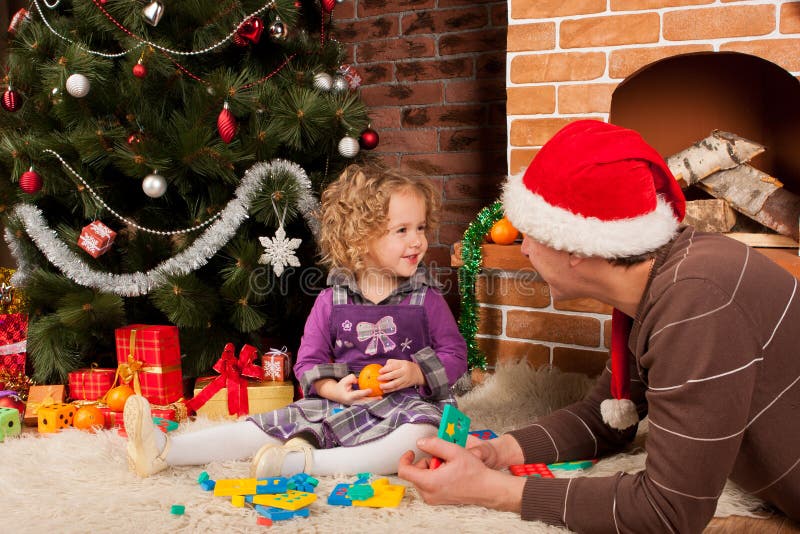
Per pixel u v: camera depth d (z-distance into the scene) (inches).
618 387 48.5
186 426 71.3
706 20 78.7
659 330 38.6
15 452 62.6
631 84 99.0
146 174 75.5
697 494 37.5
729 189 81.6
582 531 42.5
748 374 37.0
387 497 50.2
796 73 76.1
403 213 64.4
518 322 90.0
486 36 113.3
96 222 78.4
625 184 39.3
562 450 55.3
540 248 43.4
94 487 54.1
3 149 77.9
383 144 122.6
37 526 46.8
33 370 89.2
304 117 77.7
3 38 90.4
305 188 79.3
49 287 80.6
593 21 83.5
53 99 76.4
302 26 91.5
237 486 51.7
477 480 45.7
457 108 116.6
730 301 37.2
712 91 96.0
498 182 115.0
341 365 64.4
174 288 75.2
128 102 77.5
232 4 76.7
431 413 58.9
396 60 120.0
